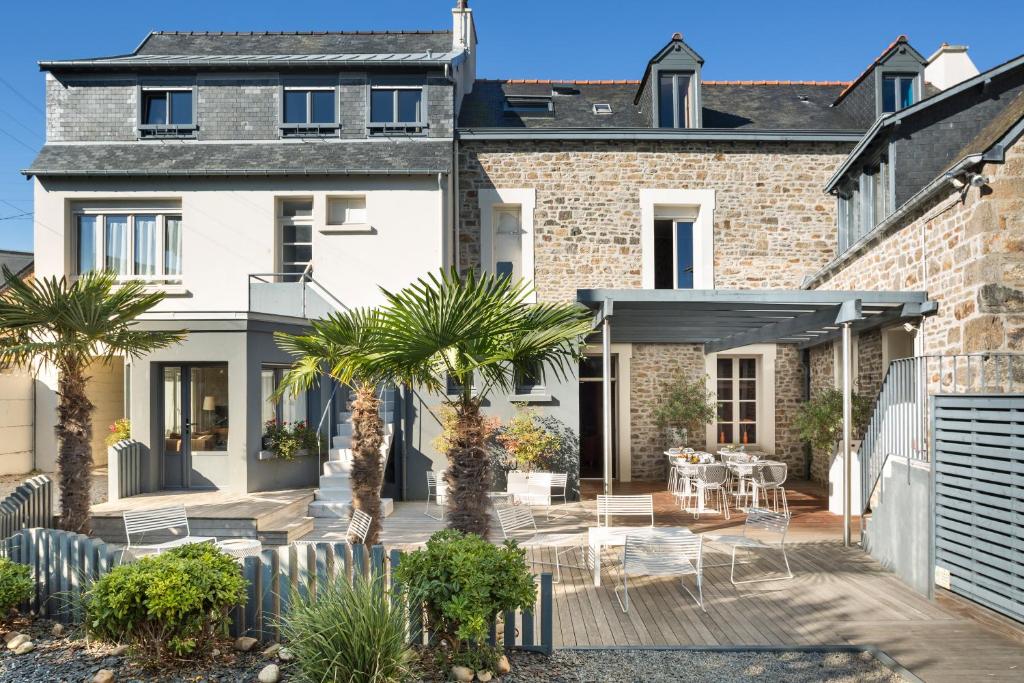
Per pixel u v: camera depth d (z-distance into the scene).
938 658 4.70
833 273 11.46
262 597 4.73
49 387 12.19
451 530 4.72
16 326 6.66
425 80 12.38
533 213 12.61
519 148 12.68
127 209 12.10
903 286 9.03
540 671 4.39
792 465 13.02
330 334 6.37
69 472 7.11
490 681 4.13
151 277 12.02
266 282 11.81
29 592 4.98
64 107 12.28
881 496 7.16
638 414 12.95
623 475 12.84
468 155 12.67
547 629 4.68
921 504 6.18
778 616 5.55
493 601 4.18
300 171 11.73
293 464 9.92
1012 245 7.28
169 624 4.07
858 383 10.91
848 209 11.75
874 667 4.58
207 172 11.71
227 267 11.91
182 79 12.38
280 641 4.64
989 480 5.33
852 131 12.51
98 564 5.12
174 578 4.12
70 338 6.88
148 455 9.41
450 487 5.42
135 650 4.24
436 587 4.14
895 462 6.80
